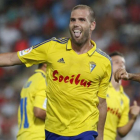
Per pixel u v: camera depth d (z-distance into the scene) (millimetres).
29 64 17578
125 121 24438
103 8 63094
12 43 62719
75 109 17078
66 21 63688
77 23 16828
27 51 17406
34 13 67062
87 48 17219
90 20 17094
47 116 17656
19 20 66125
